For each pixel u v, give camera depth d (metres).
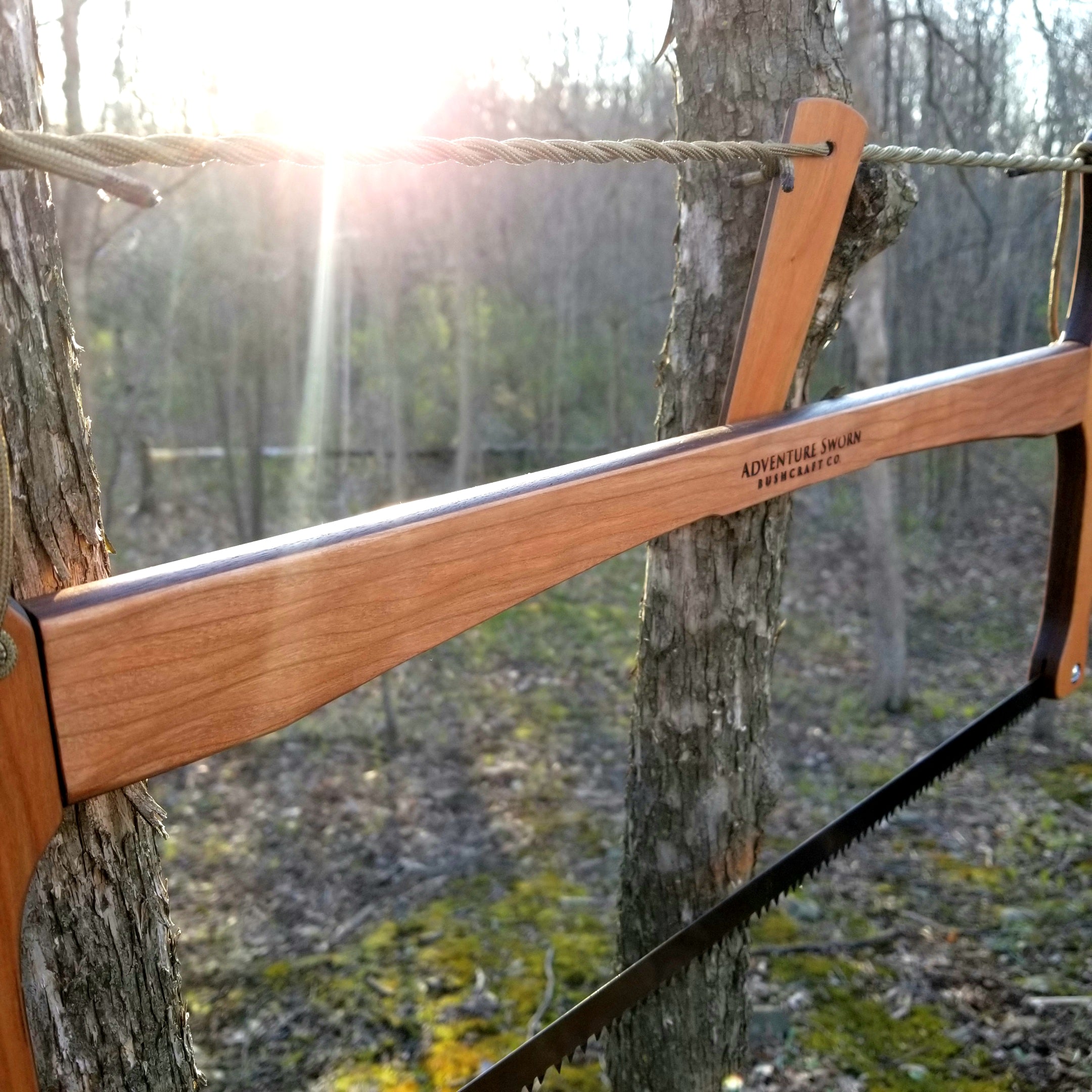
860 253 1.71
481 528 1.15
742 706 2.13
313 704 1.03
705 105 1.79
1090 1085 3.31
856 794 5.84
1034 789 5.88
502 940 4.34
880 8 6.80
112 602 0.89
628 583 10.08
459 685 7.53
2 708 0.84
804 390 1.92
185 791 5.86
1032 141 8.91
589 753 6.43
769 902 2.03
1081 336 2.05
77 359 1.18
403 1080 3.45
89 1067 1.23
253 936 4.41
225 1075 3.49
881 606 7.14
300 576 1.00
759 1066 3.46
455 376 13.93
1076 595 2.17
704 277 1.88
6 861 0.86
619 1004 1.81
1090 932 4.28
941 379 1.76
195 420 13.10
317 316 11.68
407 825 5.47
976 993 3.90
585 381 14.17
